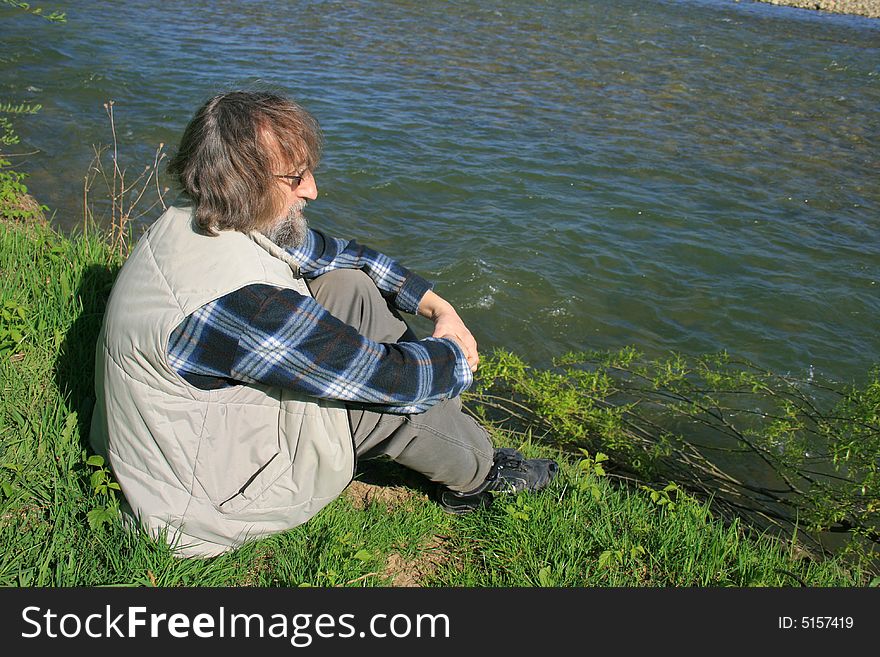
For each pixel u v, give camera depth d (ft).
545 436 15.56
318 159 6.66
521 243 26.58
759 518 14.06
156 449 6.71
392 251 25.63
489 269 24.73
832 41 64.28
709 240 28.04
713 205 30.96
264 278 6.21
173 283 6.21
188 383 6.39
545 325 22.77
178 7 55.31
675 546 8.63
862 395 12.95
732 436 16.61
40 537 7.32
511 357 15.52
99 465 7.55
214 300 6.08
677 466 15.44
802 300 24.62
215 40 47.44
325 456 6.94
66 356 9.69
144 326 6.20
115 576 6.98
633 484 14.44
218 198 6.15
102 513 7.11
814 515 12.57
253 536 7.36
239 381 6.61
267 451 6.93
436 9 63.16
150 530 7.02
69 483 7.79
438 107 39.32
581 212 29.35
